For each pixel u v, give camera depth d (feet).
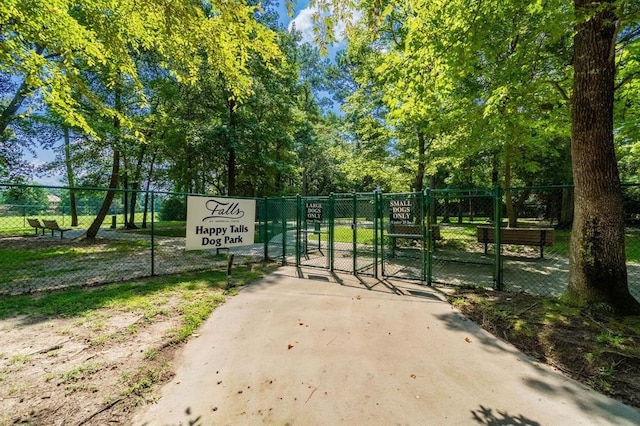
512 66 18.43
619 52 18.38
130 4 13.89
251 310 14.80
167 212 98.53
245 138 50.44
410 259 28.07
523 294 16.30
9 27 14.89
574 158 13.66
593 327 11.26
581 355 9.80
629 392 8.16
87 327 12.41
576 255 13.53
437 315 14.12
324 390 8.41
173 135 50.80
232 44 14.28
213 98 49.11
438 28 16.67
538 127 27.40
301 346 11.06
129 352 10.44
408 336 11.89
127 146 42.55
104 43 16.53
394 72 17.88
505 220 68.90
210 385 8.63
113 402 7.79
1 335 11.63
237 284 19.40
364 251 32.53
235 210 21.65
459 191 18.58
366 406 7.73
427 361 9.98
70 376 8.87
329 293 17.62
